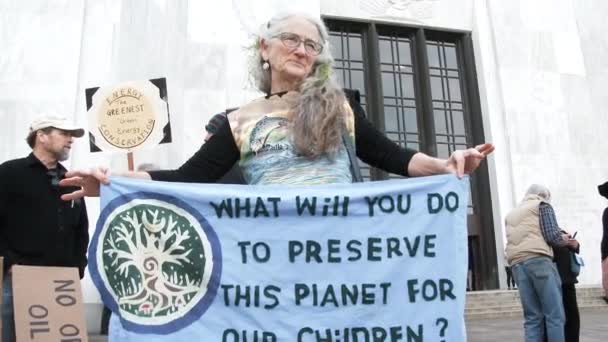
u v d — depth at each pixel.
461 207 2.12
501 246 14.73
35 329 3.35
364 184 2.11
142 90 5.84
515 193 14.90
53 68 11.57
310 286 2.05
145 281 2.06
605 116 16.05
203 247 2.08
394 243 2.09
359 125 2.15
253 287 2.04
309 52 2.07
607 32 16.58
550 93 15.80
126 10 12.32
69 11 11.91
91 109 5.88
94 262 2.09
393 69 15.63
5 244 3.59
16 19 11.61
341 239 2.09
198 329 2.01
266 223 2.09
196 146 12.45
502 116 15.52
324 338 2.01
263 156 2.02
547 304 5.42
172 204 2.11
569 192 15.23
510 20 16.03
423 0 15.95
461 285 2.06
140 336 2.01
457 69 16.30
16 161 3.71
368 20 15.35
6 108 11.20
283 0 13.94
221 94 12.90
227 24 13.28
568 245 5.83
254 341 2.00
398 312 2.04
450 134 15.69
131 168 5.73
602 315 11.34
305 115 1.93
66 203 3.84
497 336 8.09
